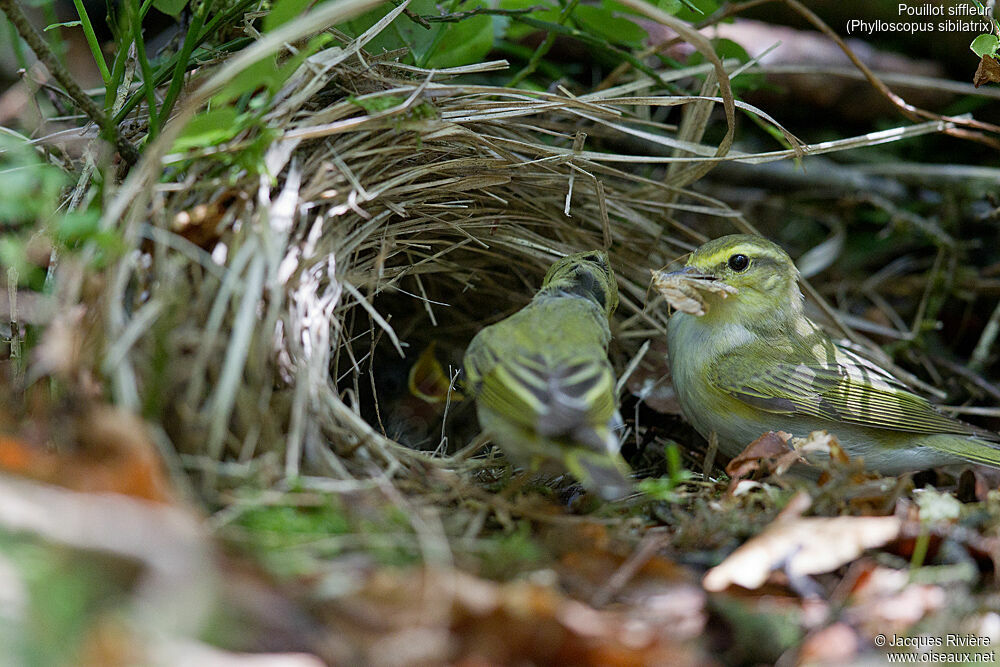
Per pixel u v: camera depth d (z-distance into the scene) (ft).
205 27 26.12
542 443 20.27
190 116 18.97
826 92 38.78
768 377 27.02
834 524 18.16
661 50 32.94
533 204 29.07
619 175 28.32
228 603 13.93
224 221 20.33
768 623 15.75
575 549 18.16
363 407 30.30
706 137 38.42
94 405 17.03
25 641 12.47
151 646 12.78
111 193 21.63
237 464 17.78
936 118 30.19
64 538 13.89
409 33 27.43
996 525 19.26
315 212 22.89
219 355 18.62
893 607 16.58
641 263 31.30
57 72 20.86
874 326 34.65
